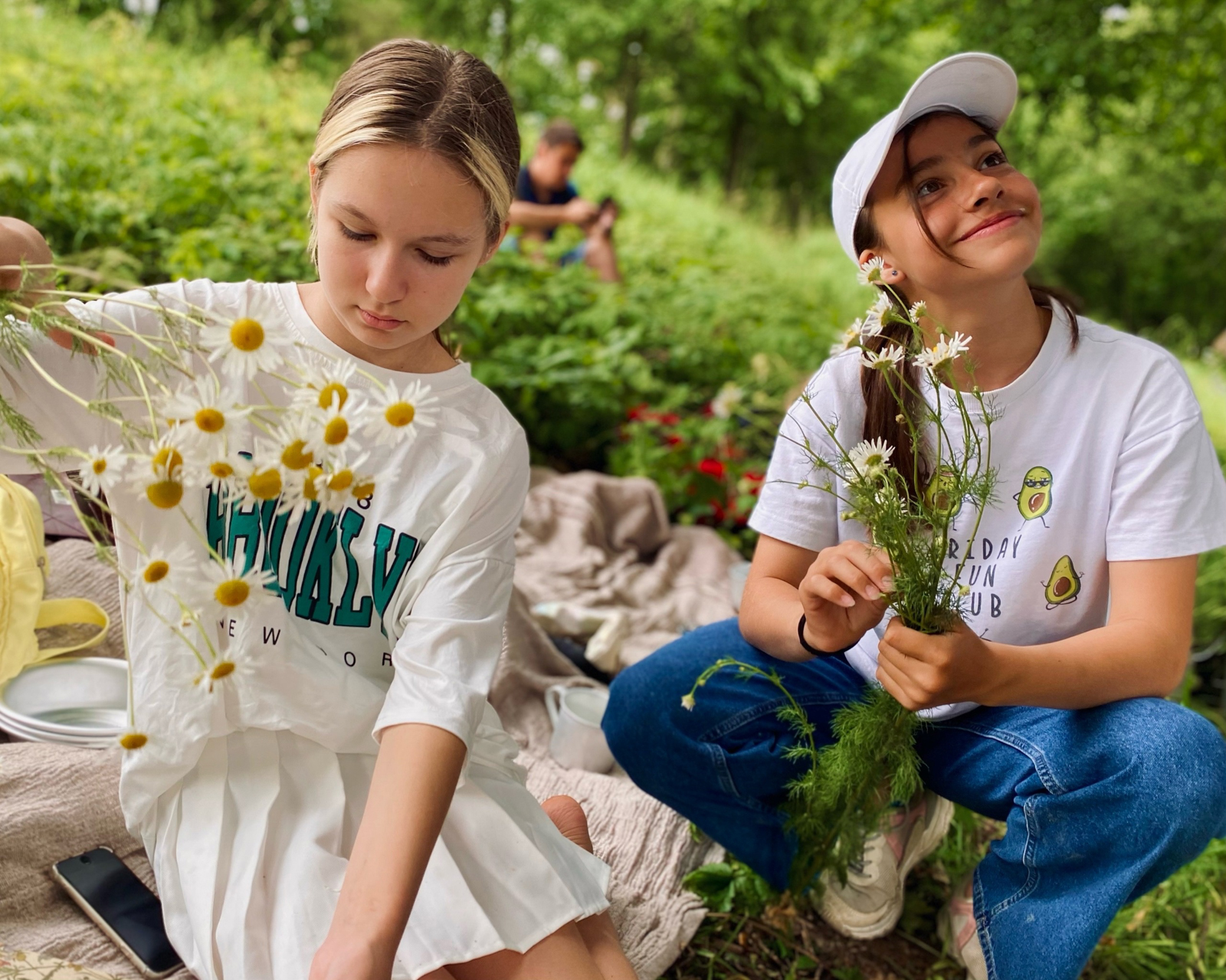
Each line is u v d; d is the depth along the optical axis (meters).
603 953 1.33
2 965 1.19
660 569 3.13
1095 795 1.40
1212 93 8.91
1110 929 1.84
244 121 5.05
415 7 12.32
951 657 1.32
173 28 8.06
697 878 1.78
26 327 1.14
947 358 1.33
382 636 1.33
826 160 16.23
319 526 1.27
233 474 0.97
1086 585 1.55
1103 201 17.59
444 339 1.47
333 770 1.30
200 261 3.31
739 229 9.74
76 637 1.89
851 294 8.04
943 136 1.52
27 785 1.47
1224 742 1.41
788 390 4.24
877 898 1.71
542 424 3.87
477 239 1.18
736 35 14.43
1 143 3.69
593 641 2.45
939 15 9.06
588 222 4.89
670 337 4.52
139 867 1.52
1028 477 1.55
